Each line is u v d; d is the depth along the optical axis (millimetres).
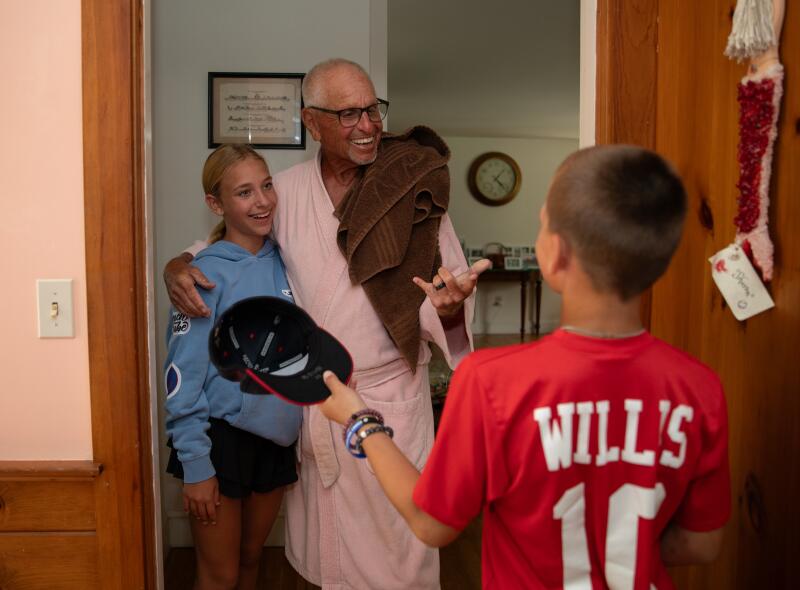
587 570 807
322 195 1669
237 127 2465
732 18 1125
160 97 2451
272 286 1674
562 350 792
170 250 2492
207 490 1575
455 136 8180
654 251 749
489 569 881
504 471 793
